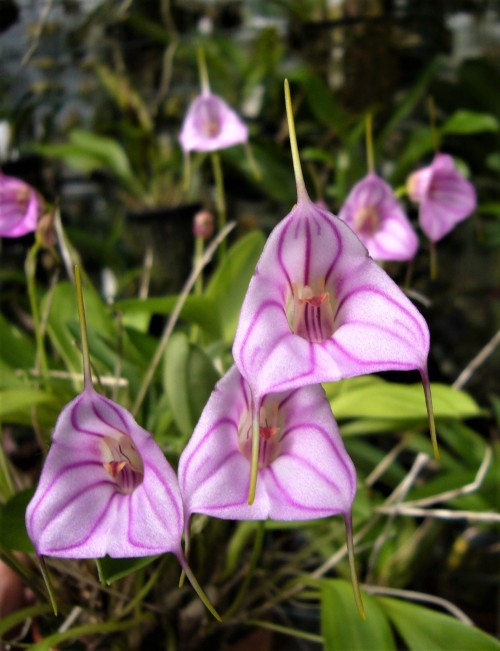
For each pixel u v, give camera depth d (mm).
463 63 766
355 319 216
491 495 388
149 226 658
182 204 686
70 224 840
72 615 294
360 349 211
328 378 205
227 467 223
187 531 219
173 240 661
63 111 931
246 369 204
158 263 664
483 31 874
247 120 754
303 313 222
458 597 514
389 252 348
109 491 231
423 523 441
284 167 684
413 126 796
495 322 744
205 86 427
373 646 273
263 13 836
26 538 271
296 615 435
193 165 720
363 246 219
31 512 225
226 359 358
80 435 228
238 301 389
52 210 334
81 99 904
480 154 778
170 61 748
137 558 254
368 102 730
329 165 688
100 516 228
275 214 811
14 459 417
